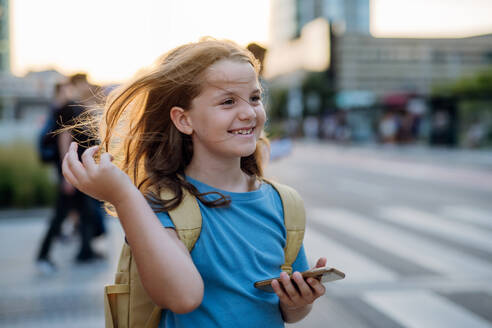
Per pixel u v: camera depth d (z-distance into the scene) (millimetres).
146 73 1082
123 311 1050
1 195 8086
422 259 5328
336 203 9398
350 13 73312
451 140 25016
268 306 1056
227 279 1014
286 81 68375
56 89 4531
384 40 56625
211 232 1032
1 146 8758
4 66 18766
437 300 4023
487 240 6238
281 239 1130
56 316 3498
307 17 74188
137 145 1128
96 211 5039
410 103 26422
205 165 1100
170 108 1081
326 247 5871
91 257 4992
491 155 20203
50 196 8242
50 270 4613
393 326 3477
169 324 1054
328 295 4141
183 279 885
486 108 23000
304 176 14586
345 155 24484
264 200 1134
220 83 1025
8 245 5793
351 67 56250
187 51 1056
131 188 900
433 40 50938
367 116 33188
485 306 3887
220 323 1002
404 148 27203
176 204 1021
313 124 44000
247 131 1059
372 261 5242
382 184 12453
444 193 10719
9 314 3523
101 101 1270
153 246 879
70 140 4434
